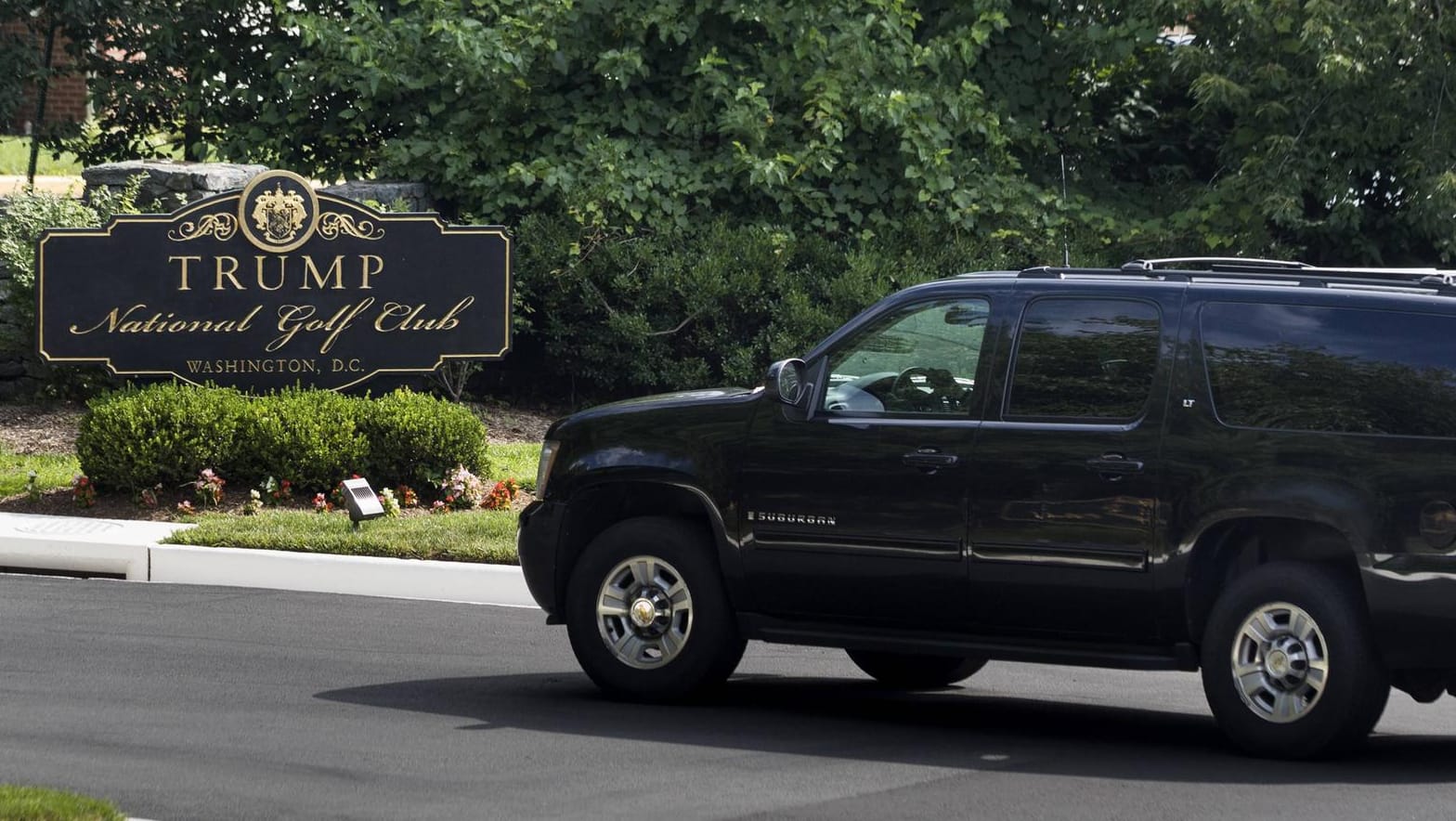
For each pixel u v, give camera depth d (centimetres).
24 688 1576
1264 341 1392
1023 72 3669
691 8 3462
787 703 1598
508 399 3391
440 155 3334
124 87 3562
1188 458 1388
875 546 1488
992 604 1456
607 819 1171
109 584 2156
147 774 1280
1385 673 1339
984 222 3466
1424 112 3381
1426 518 1310
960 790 1254
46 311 2756
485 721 1482
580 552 1648
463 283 2819
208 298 2773
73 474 2633
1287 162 3375
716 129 3428
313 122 3522
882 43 3519
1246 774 1312
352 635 1864
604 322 3281
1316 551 1401
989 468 1448
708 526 1592
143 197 3091
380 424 2567
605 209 3281
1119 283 1452
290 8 3441
